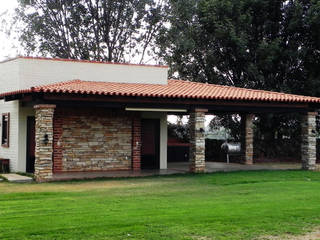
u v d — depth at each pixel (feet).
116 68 65.62
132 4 115.44
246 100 59.77
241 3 89.81
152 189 43.68
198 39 97.86
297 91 90.38
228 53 93.15
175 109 56.85
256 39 93.20
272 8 91.09
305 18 86.12
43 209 32.76
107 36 116.88
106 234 25.68
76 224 27.78
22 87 59.16
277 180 51.60
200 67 98.48
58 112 58.29
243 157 77.30
